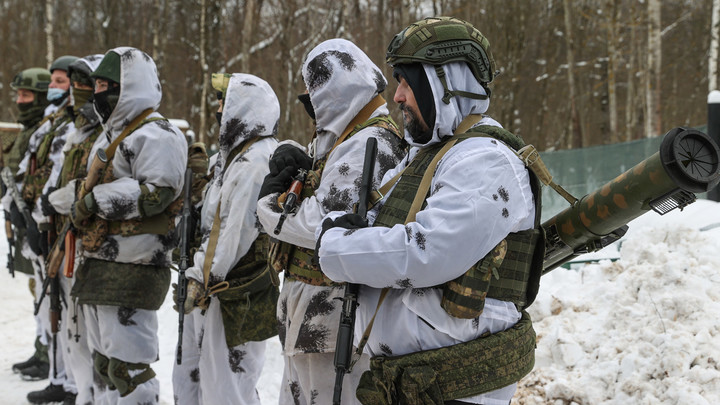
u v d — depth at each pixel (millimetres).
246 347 3498
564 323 3785
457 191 1897
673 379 3096
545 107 24703
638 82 24375
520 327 2062
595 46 24984
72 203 4117
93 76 3869
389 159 2654
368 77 2801
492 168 1918
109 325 3803
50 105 6008
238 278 3414
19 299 7535
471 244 1868
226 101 3484
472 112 2109
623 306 3643
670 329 3342
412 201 2012
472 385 1963
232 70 20312
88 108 4242
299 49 19984
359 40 20609
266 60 20328
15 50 28141
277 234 2684
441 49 2018
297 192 2707
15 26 29312
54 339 4316
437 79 2029
